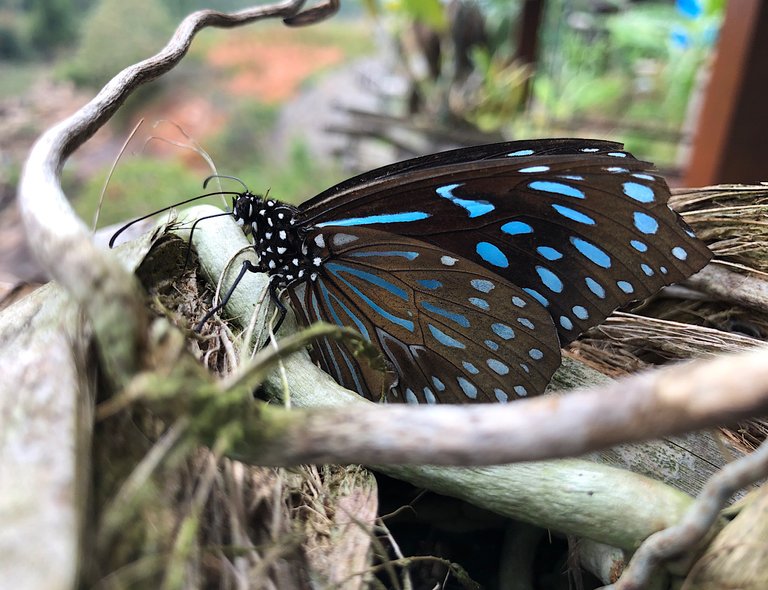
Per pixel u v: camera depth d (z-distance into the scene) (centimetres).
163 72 7
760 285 9
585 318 8
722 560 5
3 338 5
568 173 7
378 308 9
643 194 7
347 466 7
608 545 6
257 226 8
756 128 16
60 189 5
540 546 8
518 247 8
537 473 6
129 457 5
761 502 5
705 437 7
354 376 8
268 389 7
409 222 8
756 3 15
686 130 34
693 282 10
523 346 8
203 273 8
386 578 7
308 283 8
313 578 5
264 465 5
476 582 7
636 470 7
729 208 10
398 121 35
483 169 8
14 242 26
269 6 9
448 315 8
